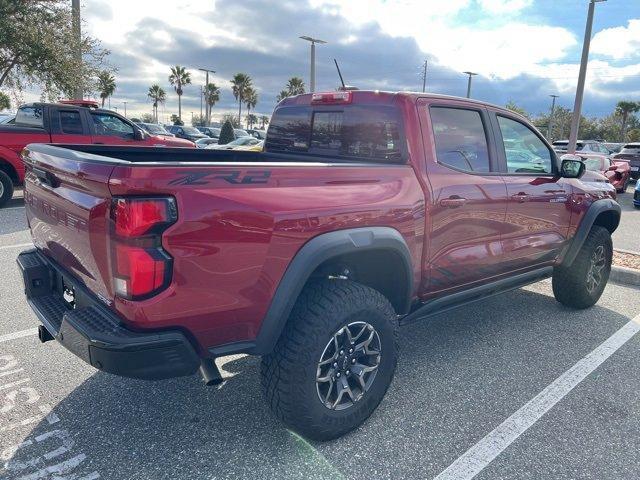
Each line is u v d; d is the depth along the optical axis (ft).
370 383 9.52
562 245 14.90
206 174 7.32
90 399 10.48
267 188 7.98
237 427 9.66
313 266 8.32
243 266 7.70
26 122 33.96
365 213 9.06
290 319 8.64
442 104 11.34
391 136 10.93
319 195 8.54
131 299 7.00
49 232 9.50
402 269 10.09
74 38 53.16
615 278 20.35
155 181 6.87
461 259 11.51
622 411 10.55
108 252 7.19
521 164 13.37
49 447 8.92
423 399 10.84
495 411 10.44
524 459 8.95
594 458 9.02
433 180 10.66
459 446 9.27
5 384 10.94
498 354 13.14
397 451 9.07
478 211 11.62
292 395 8.45
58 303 9.48
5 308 15.11
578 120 59.31
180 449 8.96
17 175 32.48
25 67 51.49
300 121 13.41
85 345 7.29
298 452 8.96
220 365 12.19
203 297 7.46
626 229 32.83
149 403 10.40
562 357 13.03
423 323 15.23
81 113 34.09
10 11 49.01
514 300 17.56
